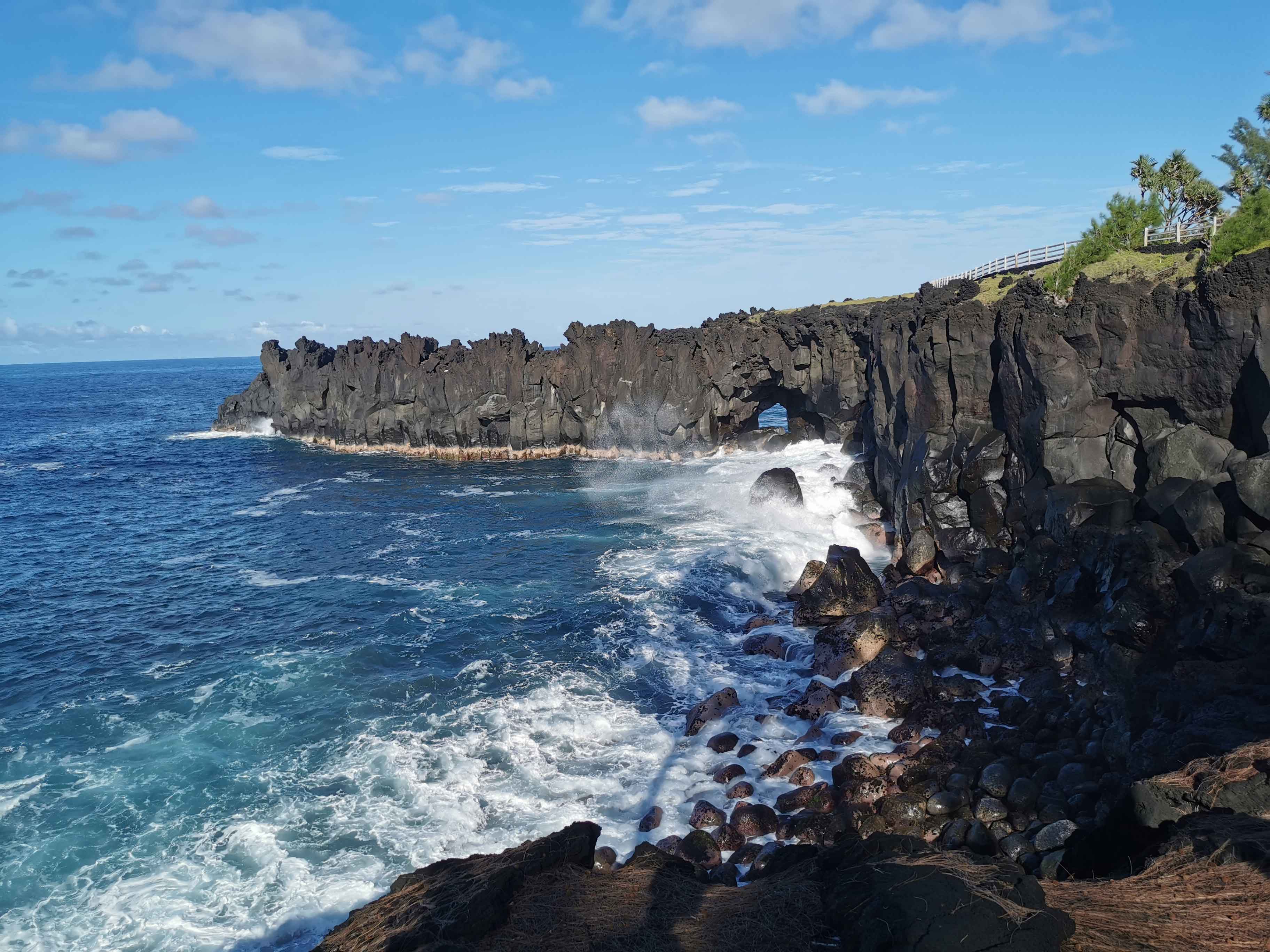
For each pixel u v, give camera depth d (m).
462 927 12.77
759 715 27.94
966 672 29.97
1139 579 28.11
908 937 10.55
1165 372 32.09
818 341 73.56
